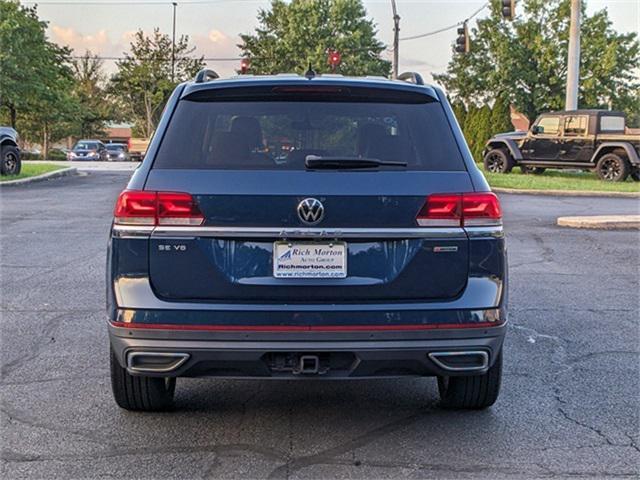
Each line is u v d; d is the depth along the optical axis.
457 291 3.78
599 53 44.03
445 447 4.00
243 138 3.95
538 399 4.74
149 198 3.72
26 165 27.70
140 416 4.41
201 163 3.85
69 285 7.89
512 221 13.55
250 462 3.79
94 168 29.45
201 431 4.19
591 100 44.59
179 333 3.66
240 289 3.69
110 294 3.78
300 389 4.93
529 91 44.91
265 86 4.10
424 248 3.74
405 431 4.22
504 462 3.82
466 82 46.19
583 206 16.34
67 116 48.47
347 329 3.67
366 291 3.71
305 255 3.69
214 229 3.68
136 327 3.68
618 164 22.16
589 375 5.21
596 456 3.90
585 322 6.66
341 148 4.03
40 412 4.45
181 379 5.12
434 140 4.00
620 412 4.53
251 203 3.68
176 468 3.72
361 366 3.74
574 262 9.59
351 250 3.71
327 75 4.42
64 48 46.75
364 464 3.78
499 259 3.83
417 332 3.70
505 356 5.64
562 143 23.42
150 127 55.75
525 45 44.69
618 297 7.64
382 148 3.98
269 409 4.56
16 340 5.93
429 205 3.76
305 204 3.68
